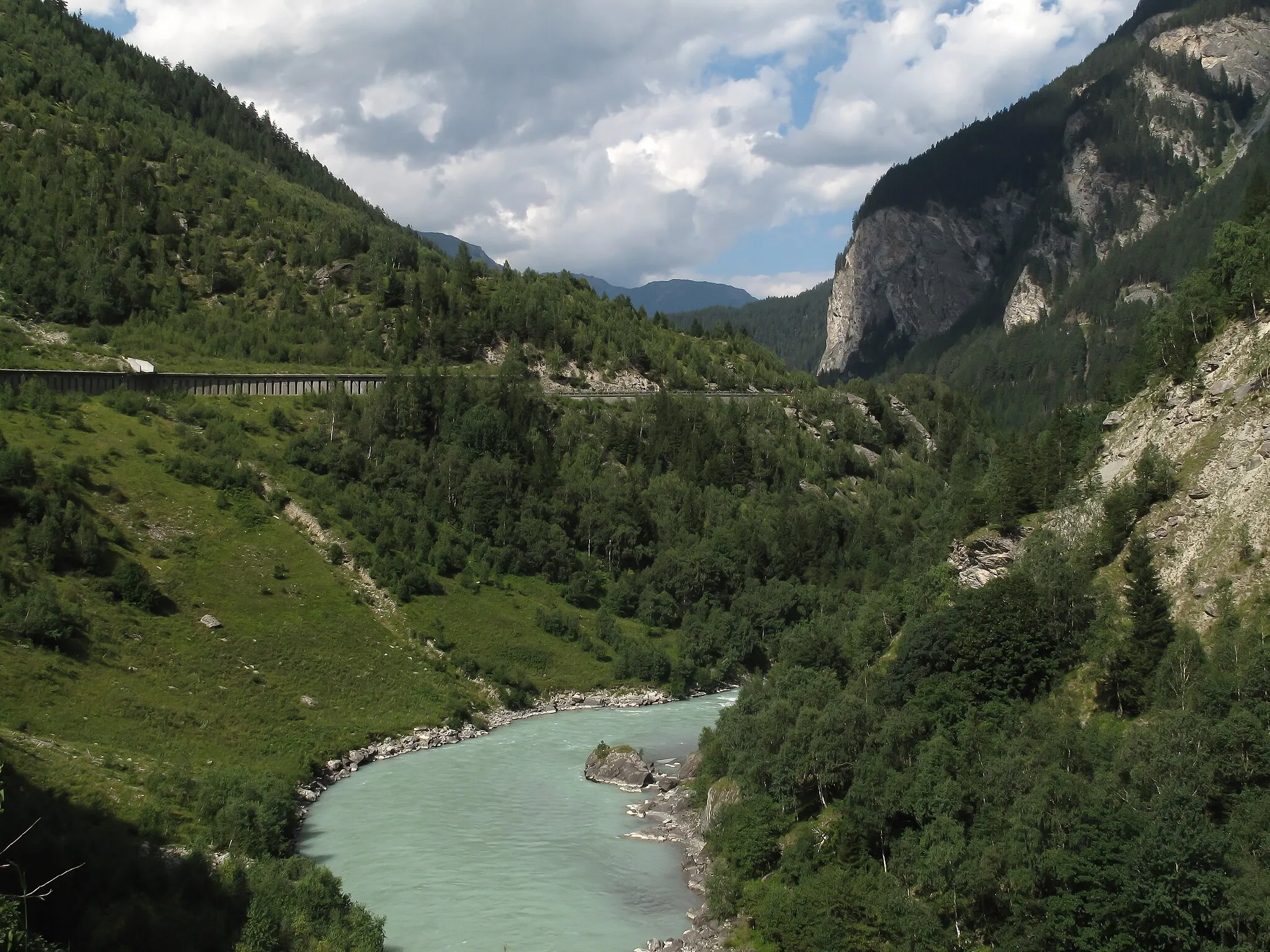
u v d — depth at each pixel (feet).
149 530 429.38
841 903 208.85
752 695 326.65
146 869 200.13
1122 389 433.07
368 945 194.80
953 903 206.49
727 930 225.56
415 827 291.99
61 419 468.34
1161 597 259.80
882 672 313.73
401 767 357.00
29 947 146.30
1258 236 322.55
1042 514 342.23
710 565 581.12
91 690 326.44
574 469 651.25
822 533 649.20
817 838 239.91
